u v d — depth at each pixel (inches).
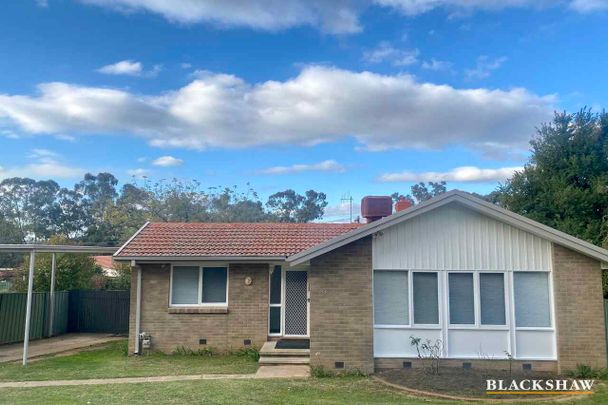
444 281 501.0
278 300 646.5
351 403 373.4
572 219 897.5
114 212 1604.3
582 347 483.2
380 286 504.1
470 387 426.9
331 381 458.0
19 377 485.7
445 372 475.2
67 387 435.2
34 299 775.1
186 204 1494.8
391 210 644.7
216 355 621.9
